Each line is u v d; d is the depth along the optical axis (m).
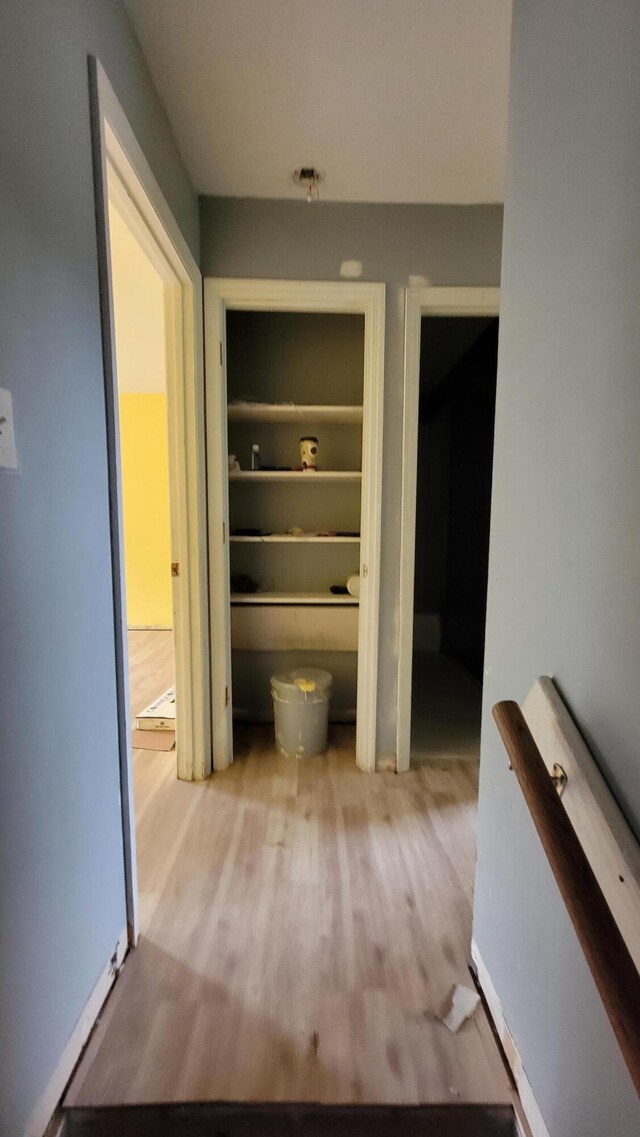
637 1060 0.51
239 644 2.60
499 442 1.12
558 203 0.86
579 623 0.79
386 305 2.11
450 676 3.66
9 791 0.80
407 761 2.28
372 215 2.07
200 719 2.17
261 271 2.07
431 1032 1.12
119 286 2.49
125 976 1.24
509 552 1.07
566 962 0.83
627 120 0.66
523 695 1.00
